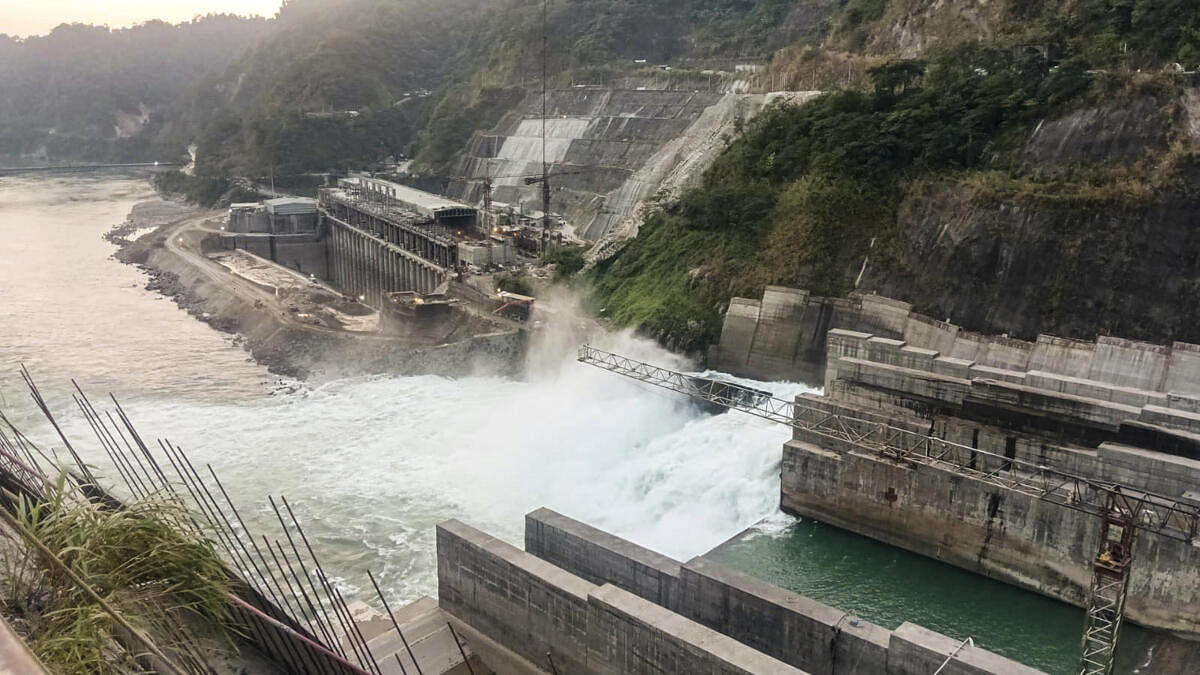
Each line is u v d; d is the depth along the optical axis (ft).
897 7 351.25
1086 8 260.62
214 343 359.66
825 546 180.96
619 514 204.03
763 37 550.77
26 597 52.85
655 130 452.76
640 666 117.91
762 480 201.36
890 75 282.97
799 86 374.43
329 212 548.72
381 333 340.80
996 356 215.31
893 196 258.16
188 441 250.16
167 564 57.41
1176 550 141.59
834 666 119.03
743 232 289.94
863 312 243.60
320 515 203.31
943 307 234.17
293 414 272.31
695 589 132.87
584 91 530.68
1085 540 153.69
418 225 437.17
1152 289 200.23
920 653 108.88
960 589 165.07
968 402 179.11
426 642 142.10
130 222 651.25
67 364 327.26
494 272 370.94
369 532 195.00
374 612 150.41
